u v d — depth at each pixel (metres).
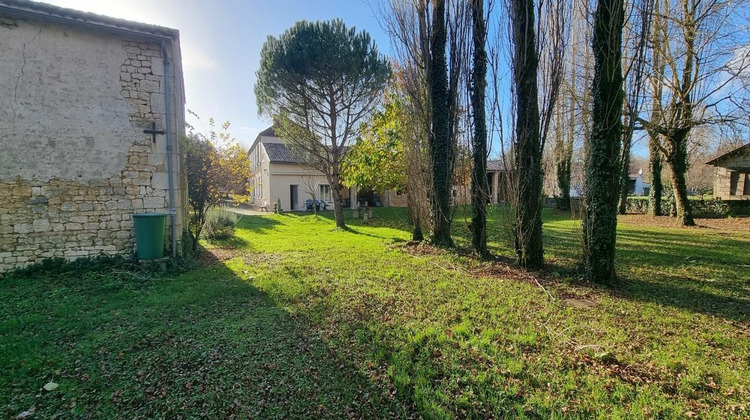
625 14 4.86
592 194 5.20
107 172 6.23
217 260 7.37
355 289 4.96
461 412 2.24
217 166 8.84
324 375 2.70
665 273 5.81
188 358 2.97
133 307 4.27
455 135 7.88
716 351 3.03
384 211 19.88
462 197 8.25
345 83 12.60
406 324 3.64
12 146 5.60
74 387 2.56
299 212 21.62
